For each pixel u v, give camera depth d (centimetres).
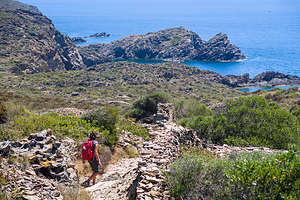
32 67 16488
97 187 696
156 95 2762
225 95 11656
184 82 15175
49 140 728
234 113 1602
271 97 4244
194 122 1578
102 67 16862
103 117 1322
